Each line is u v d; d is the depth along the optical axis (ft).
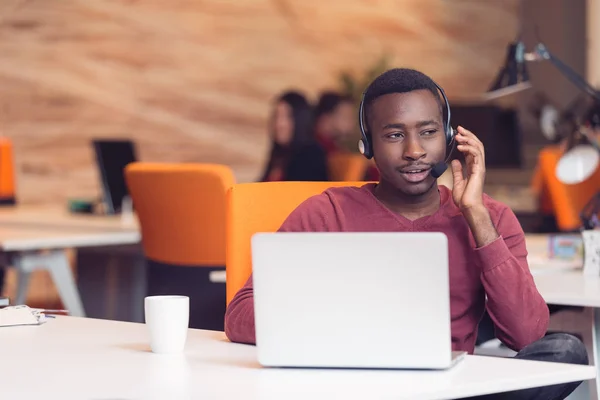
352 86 30.89
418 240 5.41
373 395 4.95
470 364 5.72
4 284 20.62
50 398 4.92
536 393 6.28
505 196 28.48
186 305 6.25
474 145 6.98
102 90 28.84
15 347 6.39
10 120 27.76
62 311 7.97
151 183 13.20
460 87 33.81
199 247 13.00
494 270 6.71
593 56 32.19
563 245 11.29
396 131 6.97
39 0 28.07
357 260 5.49
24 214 19.80
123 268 16.85
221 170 12.67
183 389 5.11
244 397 4.91
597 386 8.78
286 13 31.30
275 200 7.88
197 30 30.07
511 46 12.55
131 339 6.70
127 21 29.14
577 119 11.48
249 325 6.49
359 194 7.43
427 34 33.40
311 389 5.10
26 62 27.94
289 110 19.93
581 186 19.75
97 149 19.56
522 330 6.71
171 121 29.76
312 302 5.56
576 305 8.71
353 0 32.32
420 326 5.46
